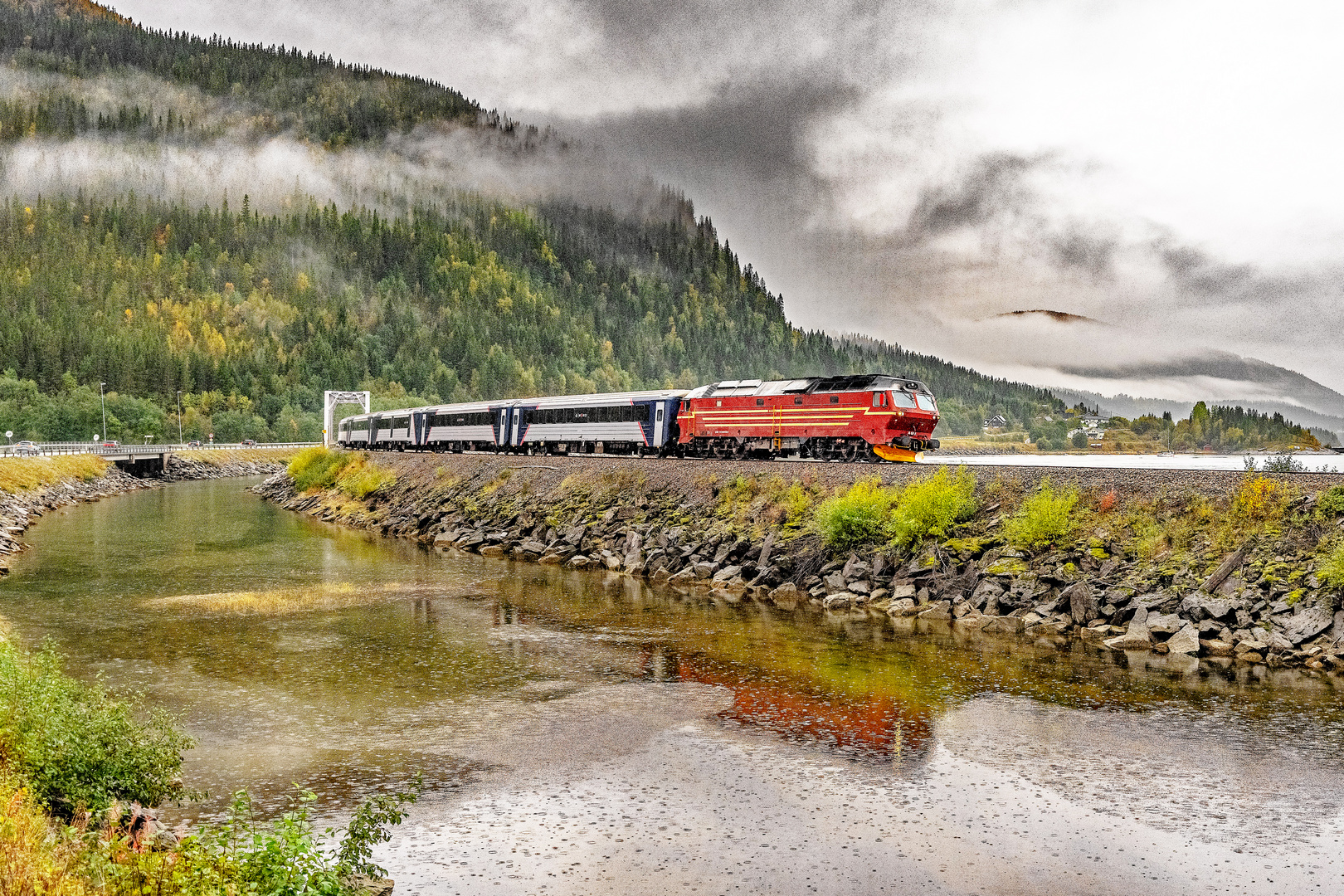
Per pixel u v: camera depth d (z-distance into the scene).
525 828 18.44
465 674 29.72
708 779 20.97
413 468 86.00
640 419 64.62
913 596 38.38
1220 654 30.44
